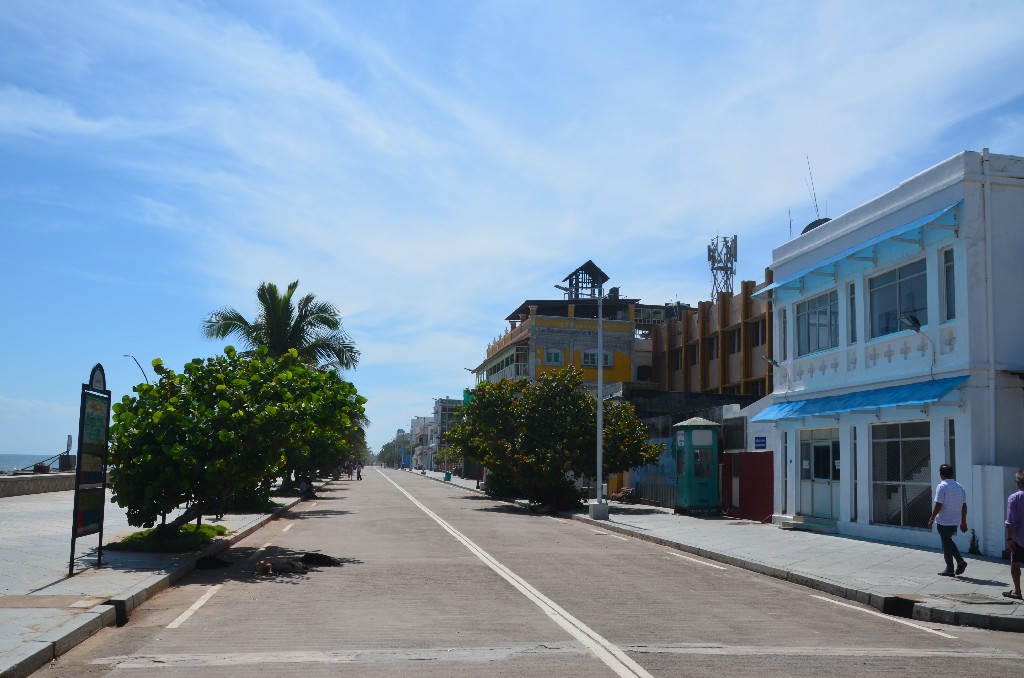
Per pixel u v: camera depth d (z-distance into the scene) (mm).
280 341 34531
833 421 22719
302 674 7375
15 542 15945
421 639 8906
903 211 20188
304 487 41156
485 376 80688
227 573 14086
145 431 15469
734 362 48031
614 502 38219
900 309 20359
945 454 18391
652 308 73062
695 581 14086
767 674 7645
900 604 11781
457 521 26953
